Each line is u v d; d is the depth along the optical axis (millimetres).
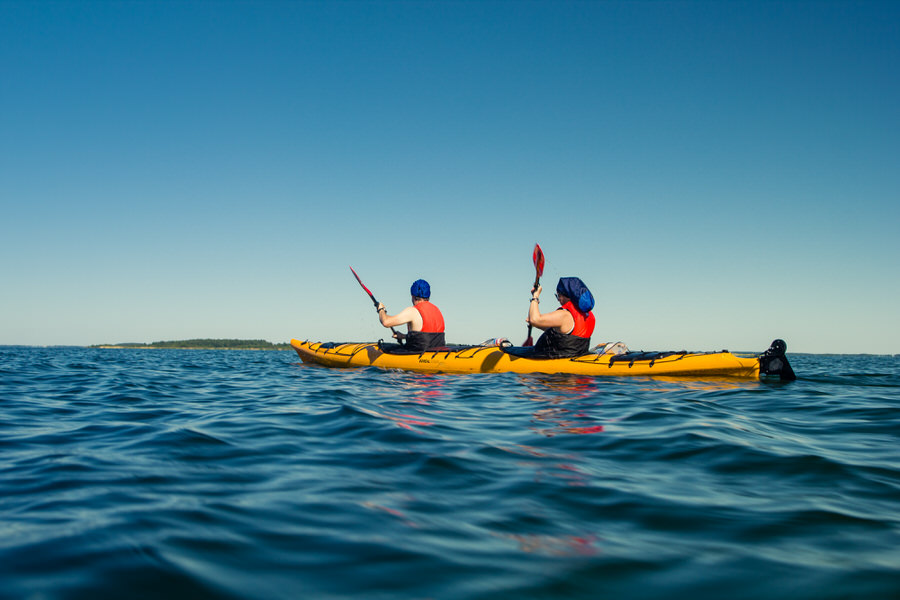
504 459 2613
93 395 5516
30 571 1398
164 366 11547
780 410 4195
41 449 2887
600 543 1622
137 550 1527
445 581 1376
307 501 1993
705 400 4664
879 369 11219
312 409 4156
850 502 2006
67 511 1868
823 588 1345
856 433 3322
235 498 2027
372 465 2516
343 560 1490
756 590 1337
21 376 7879
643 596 1310
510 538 1656
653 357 6324
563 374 6523
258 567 1442
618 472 2398
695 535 1685
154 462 2588
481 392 5133
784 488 2176
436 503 1981
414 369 7574
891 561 1499
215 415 4043
